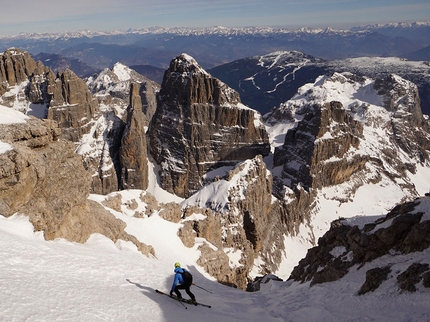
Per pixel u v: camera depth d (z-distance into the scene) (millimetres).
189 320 27016
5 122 41688
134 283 32250
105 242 46688
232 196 123938
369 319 29578
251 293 53562
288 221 161375
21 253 27984
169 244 73250
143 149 192875
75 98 190250
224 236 110750
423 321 26406
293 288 49531
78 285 26391
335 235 51125
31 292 22219
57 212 41969
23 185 37125
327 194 198375
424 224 38219
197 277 58781
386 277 34812
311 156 193875
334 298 37125
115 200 78500
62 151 47094
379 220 47625
